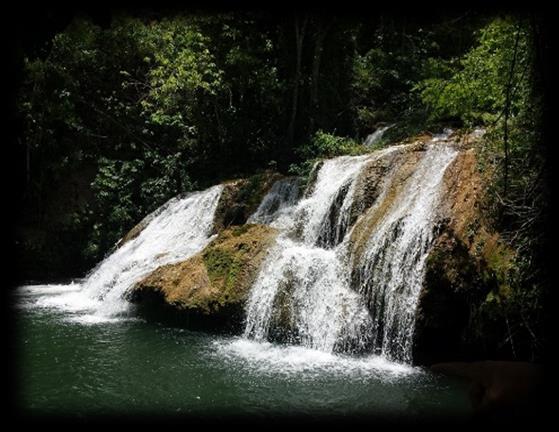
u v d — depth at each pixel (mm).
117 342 8938
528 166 6246
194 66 18266
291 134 19453
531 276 5938
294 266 9391
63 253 17109
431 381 6883
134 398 6336
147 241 14898
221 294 9680
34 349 8453
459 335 7312
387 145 15773
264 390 6602
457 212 7648
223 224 14047
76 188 17906
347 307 8484
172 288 10406
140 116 19688
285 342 8883
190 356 8086
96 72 19094
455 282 7160
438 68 16031
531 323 5953
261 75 19312
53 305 12102
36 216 16688
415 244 7973
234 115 19859
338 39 20453
